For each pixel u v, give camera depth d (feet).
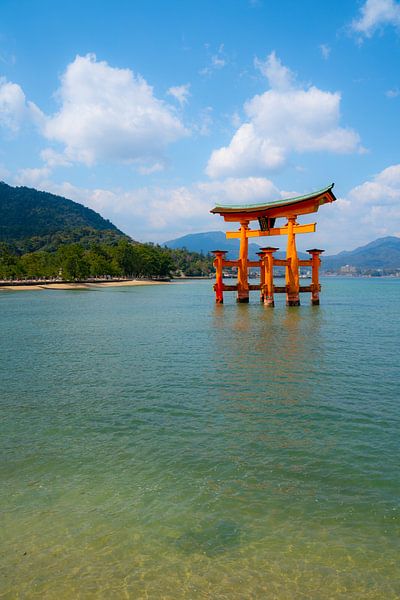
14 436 37.50
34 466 31.76
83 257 477.77
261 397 48.16
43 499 27.20
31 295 279.90
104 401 47.39
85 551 22.38
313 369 61.46
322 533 23.71
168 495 27.61
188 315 144.77
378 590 19.61
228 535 23.59
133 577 20.54
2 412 43.98
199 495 27.58
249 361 67.21
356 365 63.98
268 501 26.86
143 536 23.54
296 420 40.93
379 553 22.07
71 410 44.45
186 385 53.57
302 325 113.80
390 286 522.06
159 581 20.26
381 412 43.04
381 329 104.94
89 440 36.52
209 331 102.94
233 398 47.93
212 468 31.27
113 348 80.84
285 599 19.11
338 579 20.31
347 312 152.05
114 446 35.27
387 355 71.56
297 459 32.65
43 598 19.27
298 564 21.31
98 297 260.01
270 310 159.84
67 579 20.44
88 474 30.48
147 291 338.75
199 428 39.09
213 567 21.16
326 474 30.30
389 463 31.91
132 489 28.37
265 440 36.22
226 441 36.09
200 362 66.95
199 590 19.69
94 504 26.63
